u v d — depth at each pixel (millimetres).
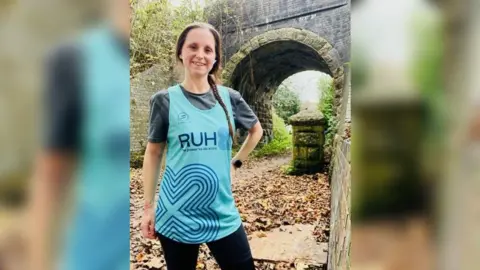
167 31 7238
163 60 7223
